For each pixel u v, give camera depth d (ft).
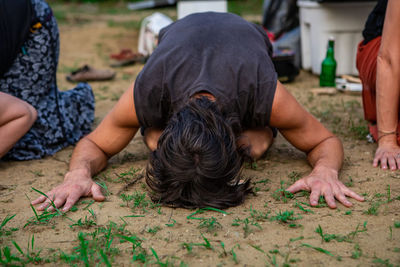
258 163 9.75
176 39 8.05
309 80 18.20
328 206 7.55
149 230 6.89
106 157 9.21
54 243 6.70
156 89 7.64
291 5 19.85
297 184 8.09
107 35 30.40
